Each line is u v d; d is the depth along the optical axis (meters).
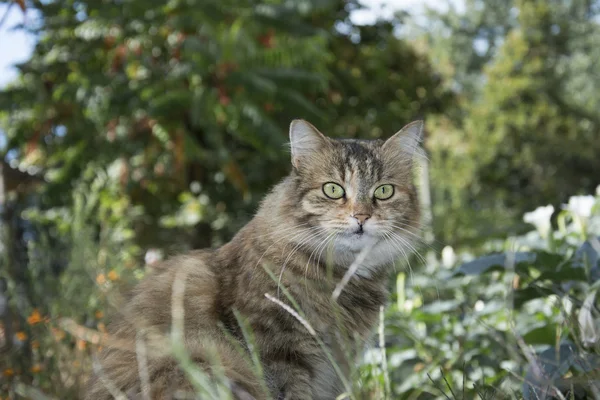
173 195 3.05
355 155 0.98
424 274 1.28
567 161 5.89
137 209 2.81
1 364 1.13
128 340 0.88
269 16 2.71
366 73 3.93
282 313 0.88
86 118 2.89
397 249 0.98
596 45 7.31
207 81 2.62
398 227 0.98
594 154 5.88
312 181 0.96
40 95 2.89
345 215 0.95
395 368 1.12
